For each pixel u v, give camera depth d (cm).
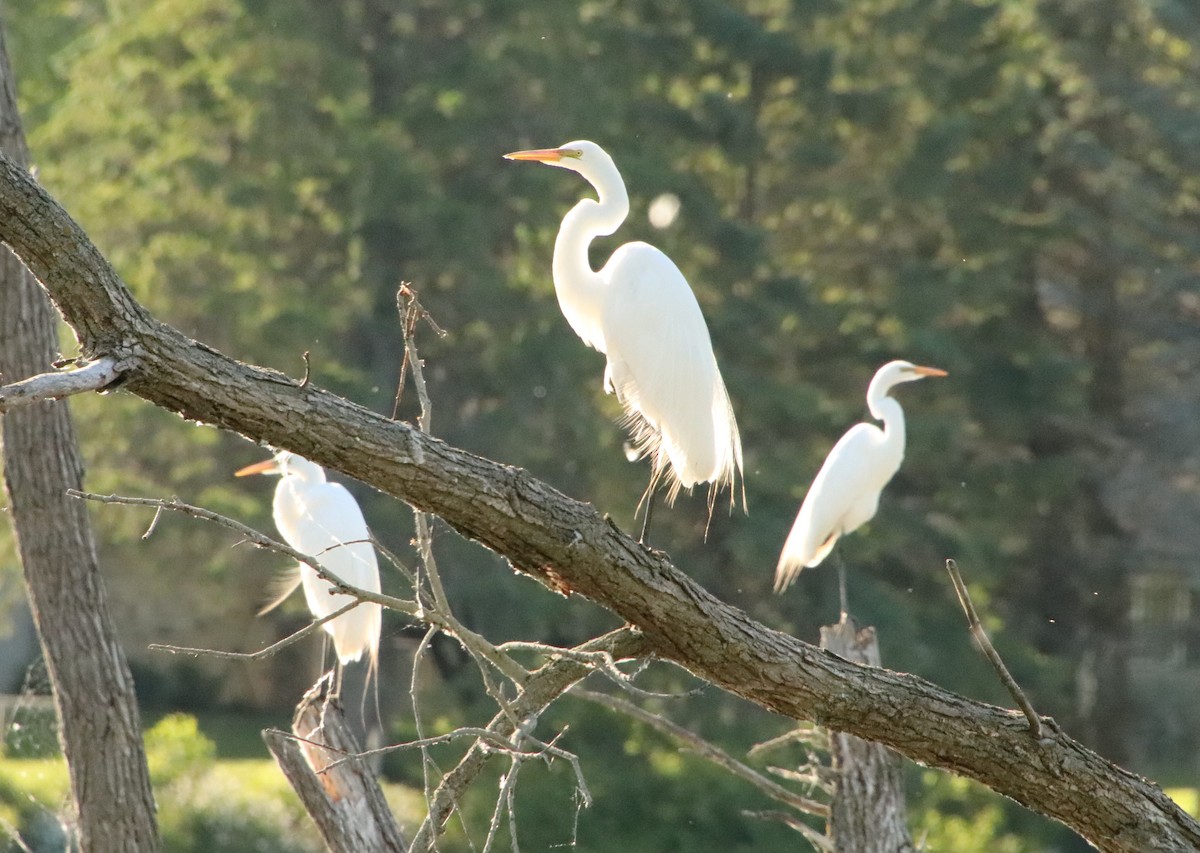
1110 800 436
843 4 1853
